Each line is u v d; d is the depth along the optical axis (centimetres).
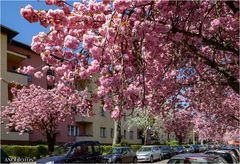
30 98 2964
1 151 1638
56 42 884
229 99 2003
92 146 2059
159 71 1003
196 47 1023
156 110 1294
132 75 831
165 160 3966
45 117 2897
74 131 4662
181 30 849
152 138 6294
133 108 861
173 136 7112
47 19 812
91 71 789
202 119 3020
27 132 3644
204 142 6875
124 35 771
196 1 816
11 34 3703
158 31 780
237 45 1046
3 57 3541
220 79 1310
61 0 855
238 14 832
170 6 794
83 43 781
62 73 893
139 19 789
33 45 894
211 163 1000
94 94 920
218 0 823
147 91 1072
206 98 1560
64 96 1118
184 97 1573
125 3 726
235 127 2567
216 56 1184
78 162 1914
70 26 830
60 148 1967
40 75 1029
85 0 905
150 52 878
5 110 3094
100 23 840
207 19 912
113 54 782
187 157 1015
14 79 3594
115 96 890
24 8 802
